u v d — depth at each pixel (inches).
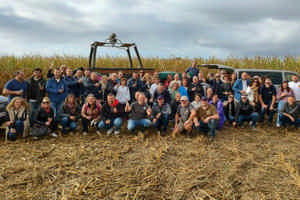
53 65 522.3
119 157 171.8
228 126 271.6
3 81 443.2
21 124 203.5
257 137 229.1
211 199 119.3
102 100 259.3
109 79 268.5
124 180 136.5
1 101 217.0
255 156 178.2
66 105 227.0
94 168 151.9
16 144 197.5
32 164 156.4
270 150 192.2
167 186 131.6
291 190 128.3
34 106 230.5
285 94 261.1
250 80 286.2
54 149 186.5
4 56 515.5
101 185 130.6
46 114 213.5
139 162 162.9
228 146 199.6
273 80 329.1
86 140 211.3
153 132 241.0
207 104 220.7
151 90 292.2
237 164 161.0
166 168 153.9
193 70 349.7
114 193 123.3
